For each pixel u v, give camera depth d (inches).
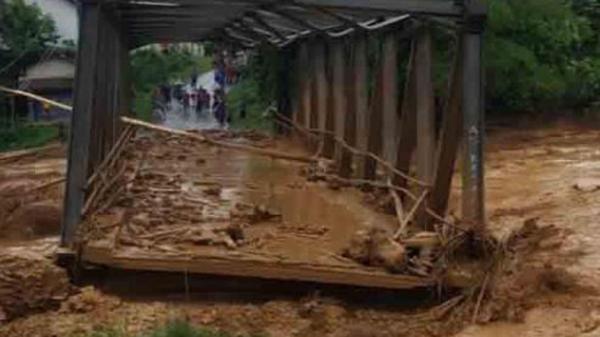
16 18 1728.6
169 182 785.6
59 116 1784.0
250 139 1141.1
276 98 1208.2
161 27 1014.4
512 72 1256.2
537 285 506.0
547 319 468.8
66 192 519.2
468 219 534.0
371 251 498.6
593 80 1365.7
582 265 565.3
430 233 531.2
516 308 476.1
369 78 794.8
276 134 1189.1
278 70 1171.9
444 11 535.5
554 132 1312.7
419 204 568.1
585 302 490.0
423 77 595.2
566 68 1327.5
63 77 1798.7
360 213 637.9
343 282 480.4
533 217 721.6
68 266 492.4
